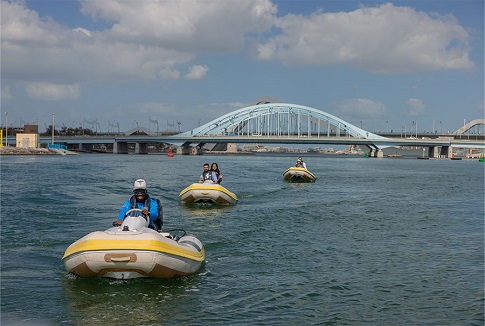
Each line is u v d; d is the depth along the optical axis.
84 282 9.42
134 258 9.03
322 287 9.41
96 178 38.59
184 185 32.72
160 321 7.51
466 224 17.98
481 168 94.56
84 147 199.88
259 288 9.26
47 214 17.88
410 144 180.88
